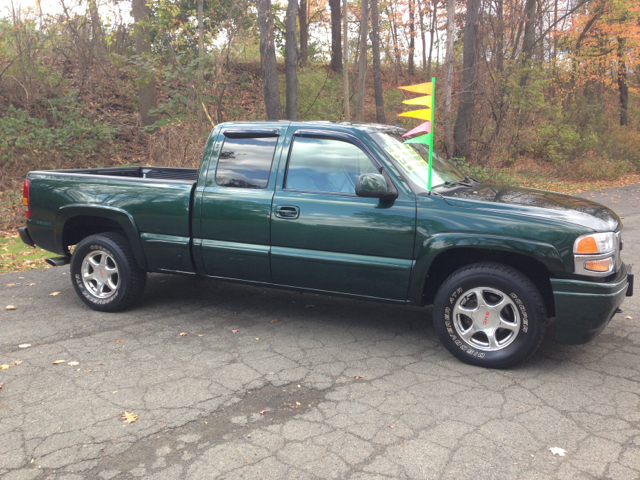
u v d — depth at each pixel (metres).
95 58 16.69
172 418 3.03
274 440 2.81
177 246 4.59
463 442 2.80
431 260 3.78
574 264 3.46
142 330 4.49
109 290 5.06
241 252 4.38
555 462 2.62
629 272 3.98
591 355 4.01
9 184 11.14
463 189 4.22
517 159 20.62
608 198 14.18
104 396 3.29
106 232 5.04
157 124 13.09
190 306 5.18
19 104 14.12
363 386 3.46
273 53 14.67
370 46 24.97
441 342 4.21
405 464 2.60
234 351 4.05
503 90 18.95
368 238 3.95
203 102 13.05
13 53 14.70
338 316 4.90
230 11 13.53
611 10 22.97
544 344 4.24
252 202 4.31
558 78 22.88
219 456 2.66
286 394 3.34
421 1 27.70
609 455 2.69
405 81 28.44
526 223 3.58
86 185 4.95
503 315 3.78
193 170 6.49
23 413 3.07
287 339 4.31
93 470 2.54
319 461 2.62
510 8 20.09
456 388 3.44
